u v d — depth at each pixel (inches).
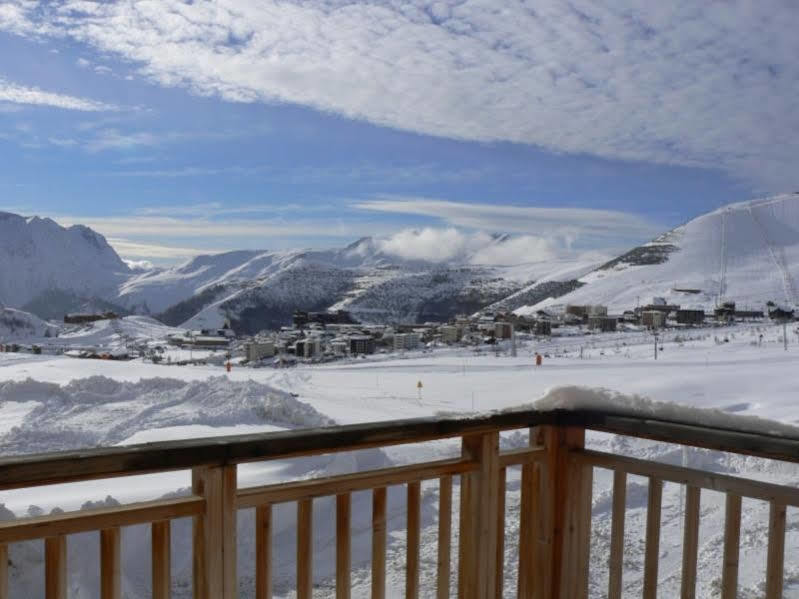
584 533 107.9
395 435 89.7
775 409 544.7
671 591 190.1
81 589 172.6
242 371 1243.8
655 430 94.2
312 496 88.5
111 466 71.0
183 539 213.0
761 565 201.5
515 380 1029.2
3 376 842.2
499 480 104.2
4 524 70.6
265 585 85.8
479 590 101.9
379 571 95.2
